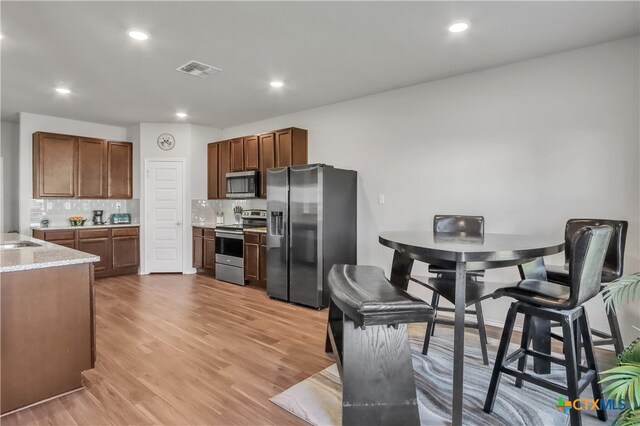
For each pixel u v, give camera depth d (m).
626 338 2.87
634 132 2.82
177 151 5.85
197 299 4.38
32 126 5.12
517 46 2.98
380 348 1.96
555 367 2.59
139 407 2.11
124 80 3.77
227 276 5.28
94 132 5.76
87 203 5.74
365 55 3.16
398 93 4.09
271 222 4.44
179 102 4.60
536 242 1.99
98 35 2.78
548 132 3.18
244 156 5.44
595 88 2.96
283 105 4.74
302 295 4.12
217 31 2.73
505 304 3.45
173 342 3.04
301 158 4.88
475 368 2.57
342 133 4.59
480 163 3.54
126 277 5.59
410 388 1.93
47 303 2.20
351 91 4.16
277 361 2.70
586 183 3.01
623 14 2.48
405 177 4.05
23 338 2.11
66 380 2.25
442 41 2.90
